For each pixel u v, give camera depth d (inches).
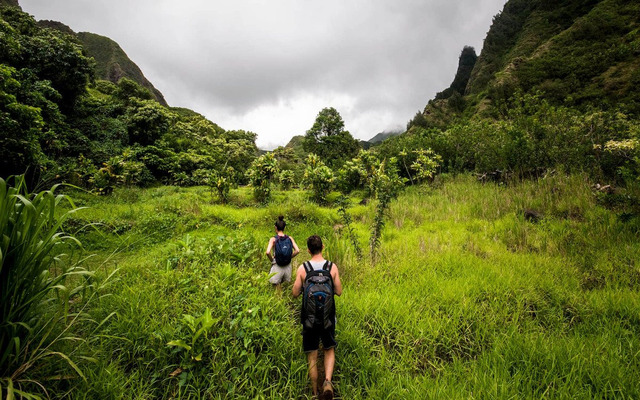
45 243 86.5
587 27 3011.8
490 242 258.2
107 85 1756.9
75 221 314.5
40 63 695.7
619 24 2847.0
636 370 103.5
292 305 163.5
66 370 92.9
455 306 150.3
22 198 77.1
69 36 860.6
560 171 375.2
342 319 140.1
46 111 606.5
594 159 370.3
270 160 561.0
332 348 105.0
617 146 325.4
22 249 82.3
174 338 111.5
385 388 100.5
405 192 529.0
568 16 3973.9
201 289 151.6
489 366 111.4
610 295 156.8
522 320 143.8
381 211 246.5
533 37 4116.6
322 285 105.6
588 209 289.4
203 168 963.3
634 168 285.9
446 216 355.9
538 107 534.9
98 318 124.0
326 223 390.0
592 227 251.3
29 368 88.3
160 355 106.7
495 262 211.6
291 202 467.2
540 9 4702.3
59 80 721.0
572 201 313.7
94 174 556.1
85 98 888.9
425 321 139.1
